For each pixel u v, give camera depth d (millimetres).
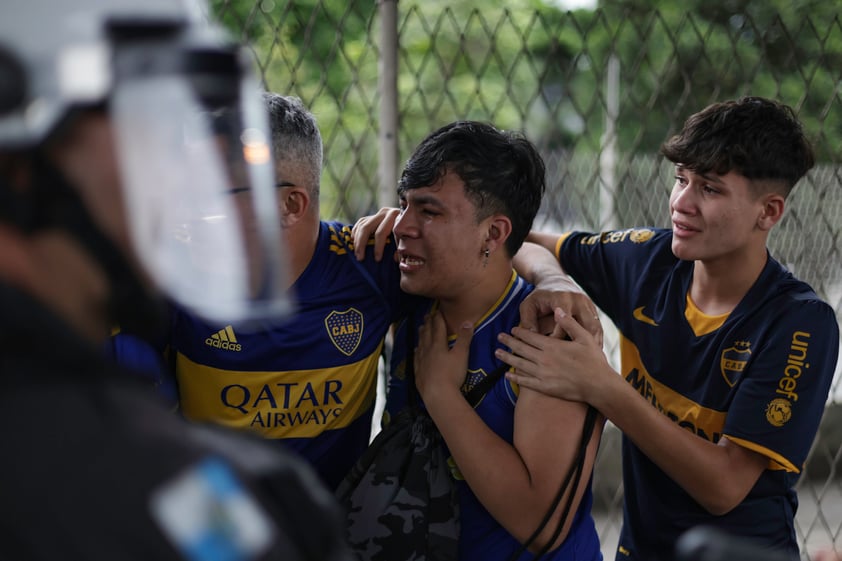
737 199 1700
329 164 2660
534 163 1670
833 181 3031
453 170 1584
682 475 1654
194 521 590
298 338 1697
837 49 4441
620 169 3150
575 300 1667
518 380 1573
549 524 1556
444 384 1588
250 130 760
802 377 1685
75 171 623
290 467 686
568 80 2744
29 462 578
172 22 668
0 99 599
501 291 1690
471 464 1524
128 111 636
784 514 1850
